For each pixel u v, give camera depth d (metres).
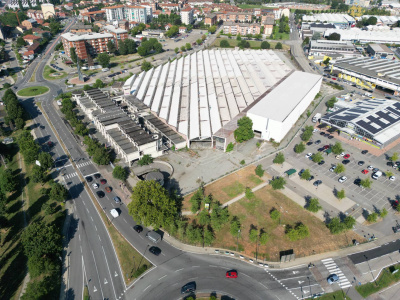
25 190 152.12
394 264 112.19
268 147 185.12
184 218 132.62
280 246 119.69
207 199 134.88
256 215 134.25
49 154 165.12
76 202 143.25
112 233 125.94
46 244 109.50
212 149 182.75
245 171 163.38
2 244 122.38
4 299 100.69
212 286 105.06
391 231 125.94
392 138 185.25
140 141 169.50
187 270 110.88
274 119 183.12
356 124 189.00
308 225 128.75
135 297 101.50
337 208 137.62
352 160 172.38
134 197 124.06
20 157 180.75
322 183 154.00
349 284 105.44
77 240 122.44
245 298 101.31
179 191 148.50
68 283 105.69
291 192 147.88
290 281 106.75
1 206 130.25
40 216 134.62
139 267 111.50
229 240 122.56
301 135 198.12
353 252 117.00
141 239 123.44
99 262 113.44
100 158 162.38
